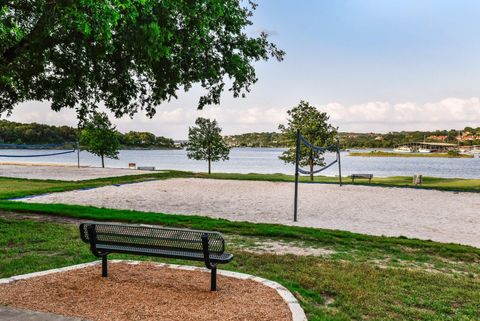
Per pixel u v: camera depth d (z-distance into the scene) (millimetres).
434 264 7945
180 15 10609
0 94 13438
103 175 34219
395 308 5266
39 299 5184
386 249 9078
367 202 18891
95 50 10430
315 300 5543
